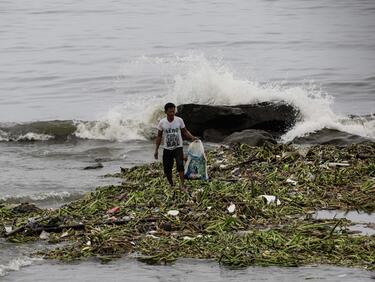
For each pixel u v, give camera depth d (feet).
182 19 585.22
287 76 332.80
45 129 219.61
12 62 380.99
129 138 217.36
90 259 108.99
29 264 107.24
